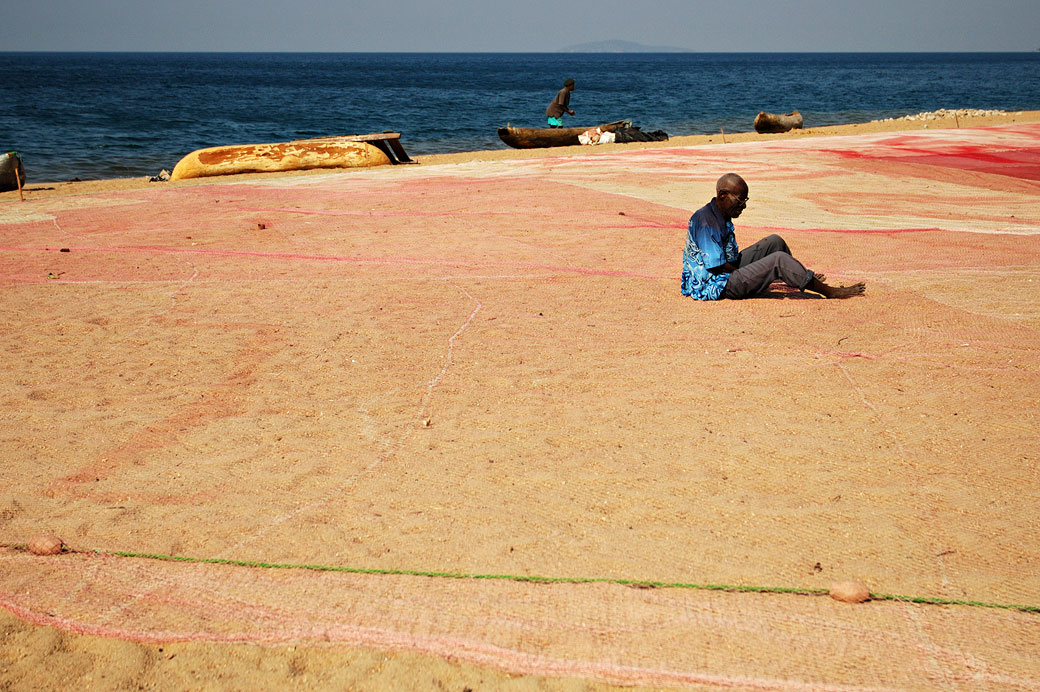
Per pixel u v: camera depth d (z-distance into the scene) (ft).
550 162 53.83
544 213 35.35
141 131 105.60
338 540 11.96
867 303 21.65
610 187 42.42
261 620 10.48
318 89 241.35
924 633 9.97
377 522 12.38
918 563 11.16
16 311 22.72
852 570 11.08
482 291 23.85
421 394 16.78
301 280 25.38
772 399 16.03
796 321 20.44
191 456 14.48
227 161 59.31
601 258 27.53
